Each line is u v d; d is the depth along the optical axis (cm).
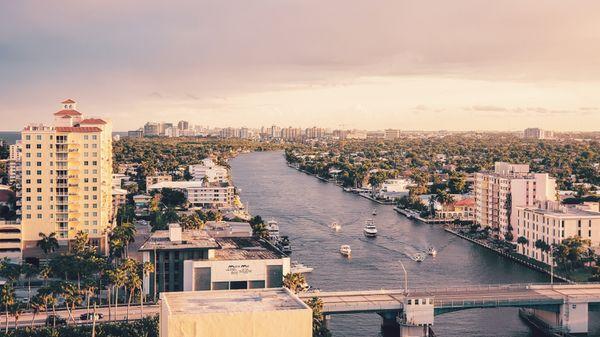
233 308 10038
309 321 9756
